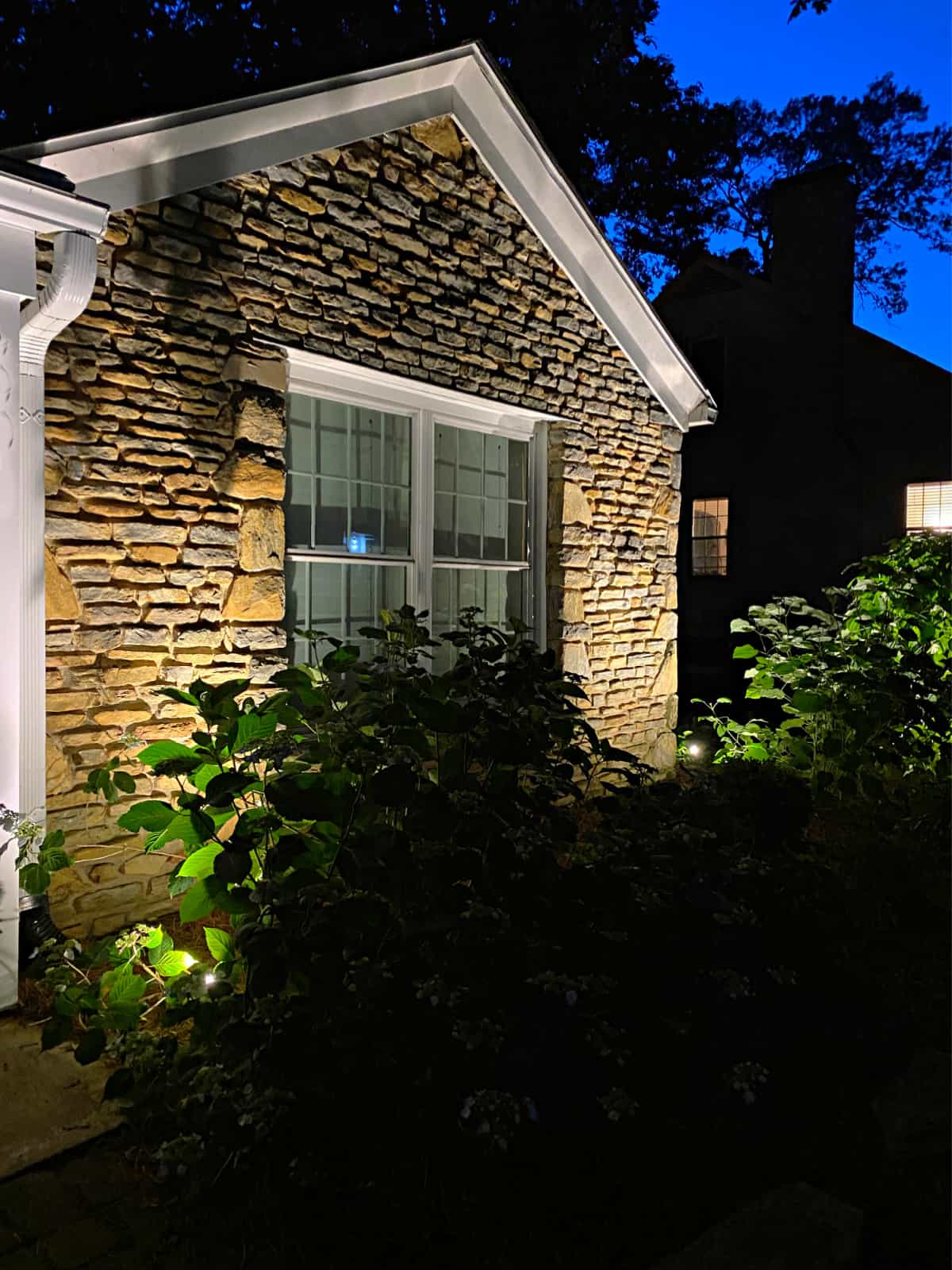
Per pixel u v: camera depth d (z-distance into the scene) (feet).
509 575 21.07
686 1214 7.70
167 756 10.80
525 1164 7.93
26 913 11.35
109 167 12.44
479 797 9.16
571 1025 8.44
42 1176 7.79
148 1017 10.08
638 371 22.74
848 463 44.45
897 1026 10.26
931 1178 8.29
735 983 9.14
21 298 11.05
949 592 19.43
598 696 22.06
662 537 23.88
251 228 14.28
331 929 7.89
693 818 10.38
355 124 15.58
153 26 43.11
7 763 10.76
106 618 12.76
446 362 17.78
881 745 16.80
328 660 11.31
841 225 44.50
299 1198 7.18
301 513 16.22
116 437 12.84
